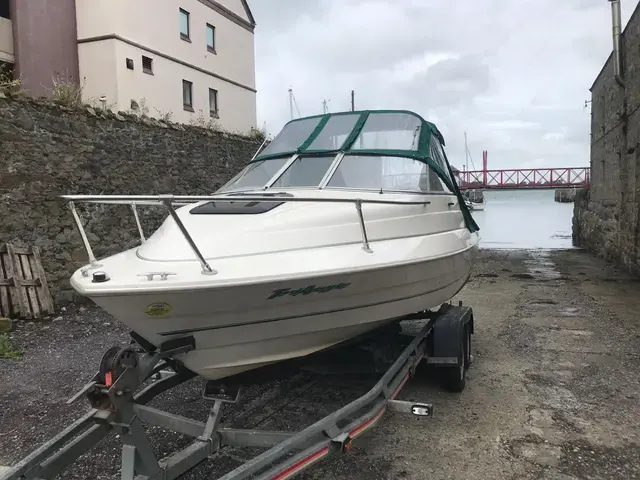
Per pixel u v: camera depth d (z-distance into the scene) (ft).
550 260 46.24
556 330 20.63
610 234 44.60
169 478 8.02
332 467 10.11
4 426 12.25
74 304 24.67
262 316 9.09
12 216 22.35
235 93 62.49
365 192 12.46
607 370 15.65
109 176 27.30
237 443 9.01
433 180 14.05
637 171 35.17
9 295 21.90
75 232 25.13
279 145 14.84
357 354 12.78
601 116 49.52
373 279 10.28
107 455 10.77
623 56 39.40
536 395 13.70
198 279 7.97
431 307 13.64
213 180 36.17
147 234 30.12
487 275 36.96
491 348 18.22
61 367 16.46
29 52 42.73
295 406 13.01
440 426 11.87
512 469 9.93
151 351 8.66
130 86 46.09
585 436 11.28
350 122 14.61
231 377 9.89
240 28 63.21
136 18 46.68
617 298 27.25
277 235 9.57
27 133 22.93
